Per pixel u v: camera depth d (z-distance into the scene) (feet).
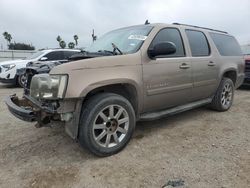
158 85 12.84
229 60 18.12
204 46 16.28
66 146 12.45
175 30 14.43
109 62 11.00
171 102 14.11
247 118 16.55
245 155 11.06
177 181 9.14
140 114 12.92
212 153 11.34
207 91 16.49
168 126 15.03
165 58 13.20
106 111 11.14
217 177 9.36
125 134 11.65
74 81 10.03
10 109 11.71
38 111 10.85
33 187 9.09
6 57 91.61
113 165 10.46
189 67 14.44
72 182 9.34
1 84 37.96
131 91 11.98
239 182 9.00
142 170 10.01
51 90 9.96
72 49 37.14
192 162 10.55
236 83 19.57
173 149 11.84
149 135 13.60
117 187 8.98
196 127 14.85
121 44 13.29
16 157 11.43
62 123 13.48
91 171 10.05
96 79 10.50
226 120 16.15
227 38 18.93
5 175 9.95
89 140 10.58
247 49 33.99
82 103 10.63
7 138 13.67
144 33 13.11
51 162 10.89
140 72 11.97
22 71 13.79
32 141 13.19
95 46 14.90
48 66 11.87
